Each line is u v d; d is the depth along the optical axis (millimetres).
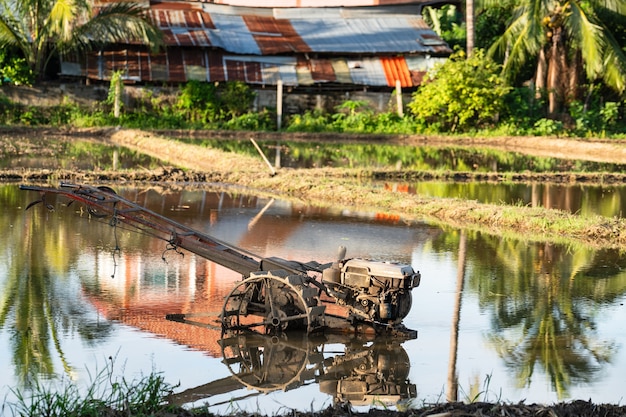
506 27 56938
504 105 51500
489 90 50312
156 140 38688
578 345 11570
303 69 53781
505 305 13602
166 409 8633
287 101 53312
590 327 12453
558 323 12625
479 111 50969
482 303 13695
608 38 50781
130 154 35562
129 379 9883
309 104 53562
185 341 11508
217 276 15211
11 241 17609
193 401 9297
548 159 38625
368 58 55250
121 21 49062
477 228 20500
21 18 49406
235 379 10078
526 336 11977
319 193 25250
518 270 16078
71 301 13352
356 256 16859
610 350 11367
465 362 10836
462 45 63562
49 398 8562
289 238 18656
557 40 52031
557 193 26938
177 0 57562
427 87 51281
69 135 44031
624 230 19594
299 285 11844
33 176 26609
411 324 12523
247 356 10953
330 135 48688
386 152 40281
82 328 11953
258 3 58156
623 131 52688
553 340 11797
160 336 11688
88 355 10773
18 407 8930
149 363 10531
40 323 12141
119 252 16156
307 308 11719
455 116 51844
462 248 18000
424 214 22422
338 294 12078
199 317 12719
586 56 48625
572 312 13234
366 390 9773
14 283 14344
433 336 11945
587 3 51656
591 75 48781
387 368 10578
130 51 52469
